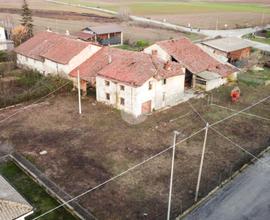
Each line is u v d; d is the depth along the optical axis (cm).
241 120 4356
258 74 6197
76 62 5216
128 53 5253
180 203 2867
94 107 4603
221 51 6744
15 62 6122
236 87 5162
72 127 4075
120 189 3027
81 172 3241
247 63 6769
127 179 3161
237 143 3806
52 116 4338
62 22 11100
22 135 3875
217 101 4919
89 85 5025
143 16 13138
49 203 2842
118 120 4269
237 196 2945
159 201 2892
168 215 2625
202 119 4359
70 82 5094
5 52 6456
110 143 3753
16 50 6009
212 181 3144
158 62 4803
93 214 2728
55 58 5291
